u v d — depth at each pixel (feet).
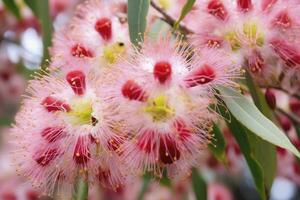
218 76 0.97
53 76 1.03
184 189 1.86
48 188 1.01
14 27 1.83
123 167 0.98
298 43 1.06
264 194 1.09
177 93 0.96
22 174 1.02
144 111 0.96
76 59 1.04
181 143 0.96
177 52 0.97
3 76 1.94
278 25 1.05
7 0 1.55
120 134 0.97
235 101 0.99
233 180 2.46
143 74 0.95
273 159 1.10
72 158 0.98
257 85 1.09
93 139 0.97
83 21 1.10
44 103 1.00
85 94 0.99
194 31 1.07
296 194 2.68
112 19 1.10
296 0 1.06
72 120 0.99
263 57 1.06
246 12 1.05
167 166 0.98
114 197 1.77
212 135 0.98
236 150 1.37
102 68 1.03
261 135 0.98
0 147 1.85
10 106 1.97
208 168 1.60
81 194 1.01
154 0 1.18
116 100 0.96
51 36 1.25
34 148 1.00
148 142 0.96
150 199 1.87
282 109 1.25
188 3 1.04
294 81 1.10
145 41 1.00
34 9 1.36
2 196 1.68
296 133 1.22
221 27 1.05
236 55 1.06
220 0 1.06
